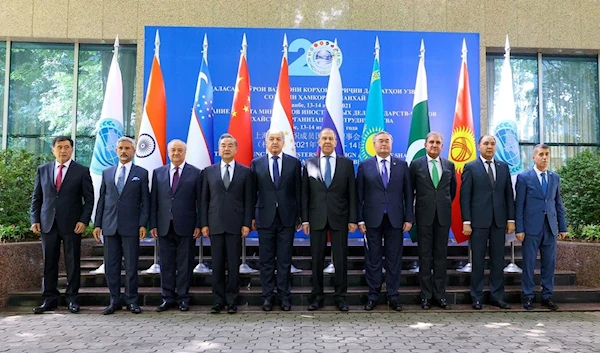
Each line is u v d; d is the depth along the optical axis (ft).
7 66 32.07
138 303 20.04
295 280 22.16
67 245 19.71
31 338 15.89
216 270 19.54
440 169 20.25
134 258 19.65
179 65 29.63
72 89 32.24
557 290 21.39
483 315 19.29
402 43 30.37
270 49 30.12
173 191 19.92
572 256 23.09
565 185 25.62
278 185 19.83
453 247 25.34
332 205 19.54
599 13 32.83
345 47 30.25
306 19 31.14
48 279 19.76
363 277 22.31
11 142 32.01
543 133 33.47
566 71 33.88
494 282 20.61
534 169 20.76
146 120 23.73
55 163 19.95
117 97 24.57
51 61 32.32
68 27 31.32
